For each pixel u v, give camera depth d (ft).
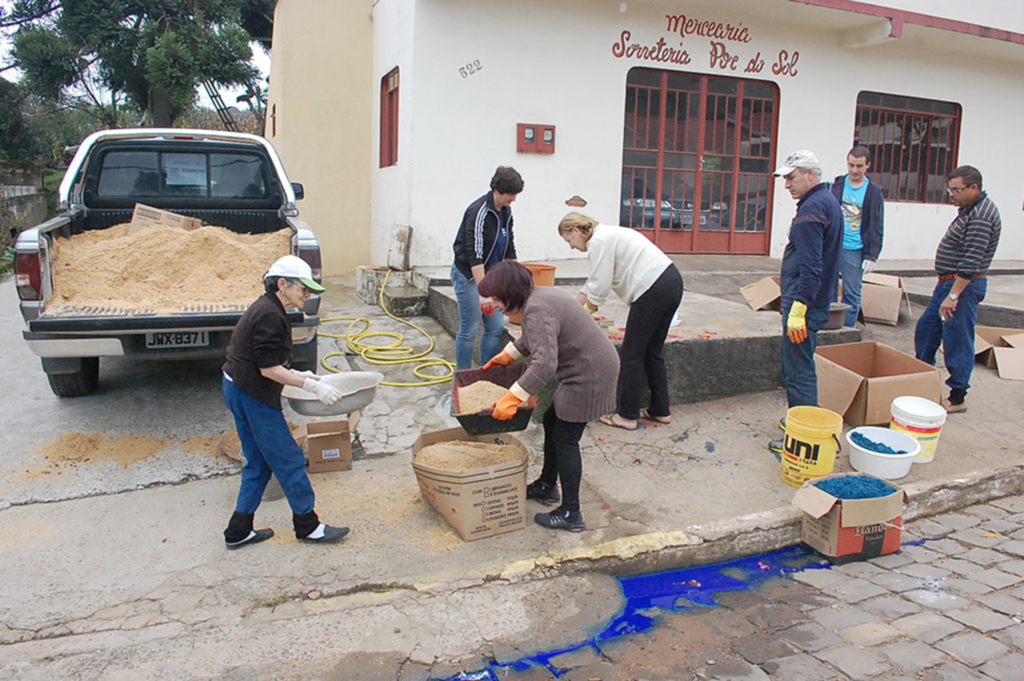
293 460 10.85
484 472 11.34
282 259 10.55
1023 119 39.58
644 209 32.60
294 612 9.77
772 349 18.99
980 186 16.53
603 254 14.87
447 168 28.71
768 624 10.06
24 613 9.55
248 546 11.25
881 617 10.16
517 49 28.91
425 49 27.66
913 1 32.30
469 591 10.32
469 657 9.12
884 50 35.24
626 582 11.22
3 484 12.95
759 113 33.78
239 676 8.60
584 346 11.00
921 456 14.73
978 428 16.88
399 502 12.69
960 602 10.56
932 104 37.52
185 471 13.67
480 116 28.86
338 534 11.34
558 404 11.32
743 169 34.01
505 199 15.74
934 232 38.42
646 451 15.20
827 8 30.58
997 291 29.58
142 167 18.28
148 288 15.03
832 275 14.29
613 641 9.64
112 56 55.47
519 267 11.02
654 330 15.58
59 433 15.07
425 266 28.96
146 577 10.41
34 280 13.55
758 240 34.88
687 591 11.02
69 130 80.38
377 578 10.43
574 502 11.76
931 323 18.19
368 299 27.91
